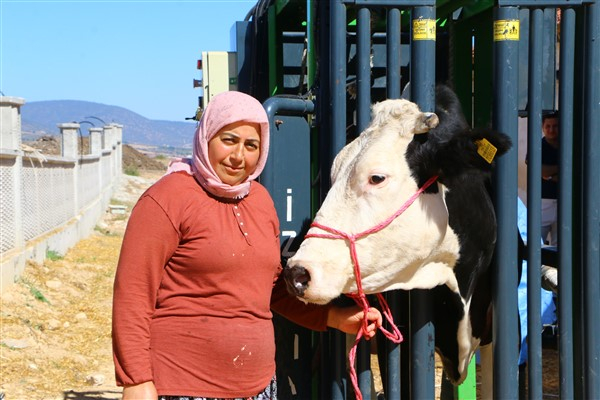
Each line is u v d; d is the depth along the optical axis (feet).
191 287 9.52
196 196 9.50
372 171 10.15
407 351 12.44
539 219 11.44
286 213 13.47
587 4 11.15
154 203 9.38
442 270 11.11
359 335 10.67
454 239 10.89
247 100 9.57
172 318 9.50
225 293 9.55
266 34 20.85
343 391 11.89
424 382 11.40
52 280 33.42
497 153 9.91
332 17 11.43
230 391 9.55
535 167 11.37
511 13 11.10
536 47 11.25
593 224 11.26
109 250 46.96
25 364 22.13
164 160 189.37
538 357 11.51
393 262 10.37
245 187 9.70
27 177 35.99
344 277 10.17
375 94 19.04
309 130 13.57
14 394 19.71
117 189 87.56
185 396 9.42
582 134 11.33
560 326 11.53
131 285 9.26
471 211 10.95
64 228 43.73
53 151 88.84
